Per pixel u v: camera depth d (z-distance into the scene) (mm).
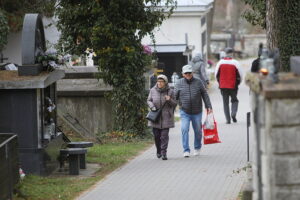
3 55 64688
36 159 27375
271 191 13148
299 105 13008
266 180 13406
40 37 29406
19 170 24219
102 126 42219
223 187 25281
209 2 80625
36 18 28250
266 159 13359
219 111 56062
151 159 32844
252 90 14617
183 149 35500
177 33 76438
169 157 33344
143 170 29625
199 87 33094
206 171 28844
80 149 28797
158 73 56719
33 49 27719
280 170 13086
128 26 39812
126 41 39719
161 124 32531
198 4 75875
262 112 13594
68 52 40969
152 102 32844
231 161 31422
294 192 13102
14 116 27359
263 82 13586
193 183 26281
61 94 42438
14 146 22562
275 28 28469
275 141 13062
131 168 30281
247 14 34062
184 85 33031
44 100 28844
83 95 42281
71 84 42406
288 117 13023
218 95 71312
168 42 76125
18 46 64688
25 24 27984
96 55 40156
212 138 33062
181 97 33094
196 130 33375
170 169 29656
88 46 40844
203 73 47719
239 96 70188
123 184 26438
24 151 27375
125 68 40000
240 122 47594
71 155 28609
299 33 29266
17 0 56094
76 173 28656
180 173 28578
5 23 54656
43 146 27703
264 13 32938
